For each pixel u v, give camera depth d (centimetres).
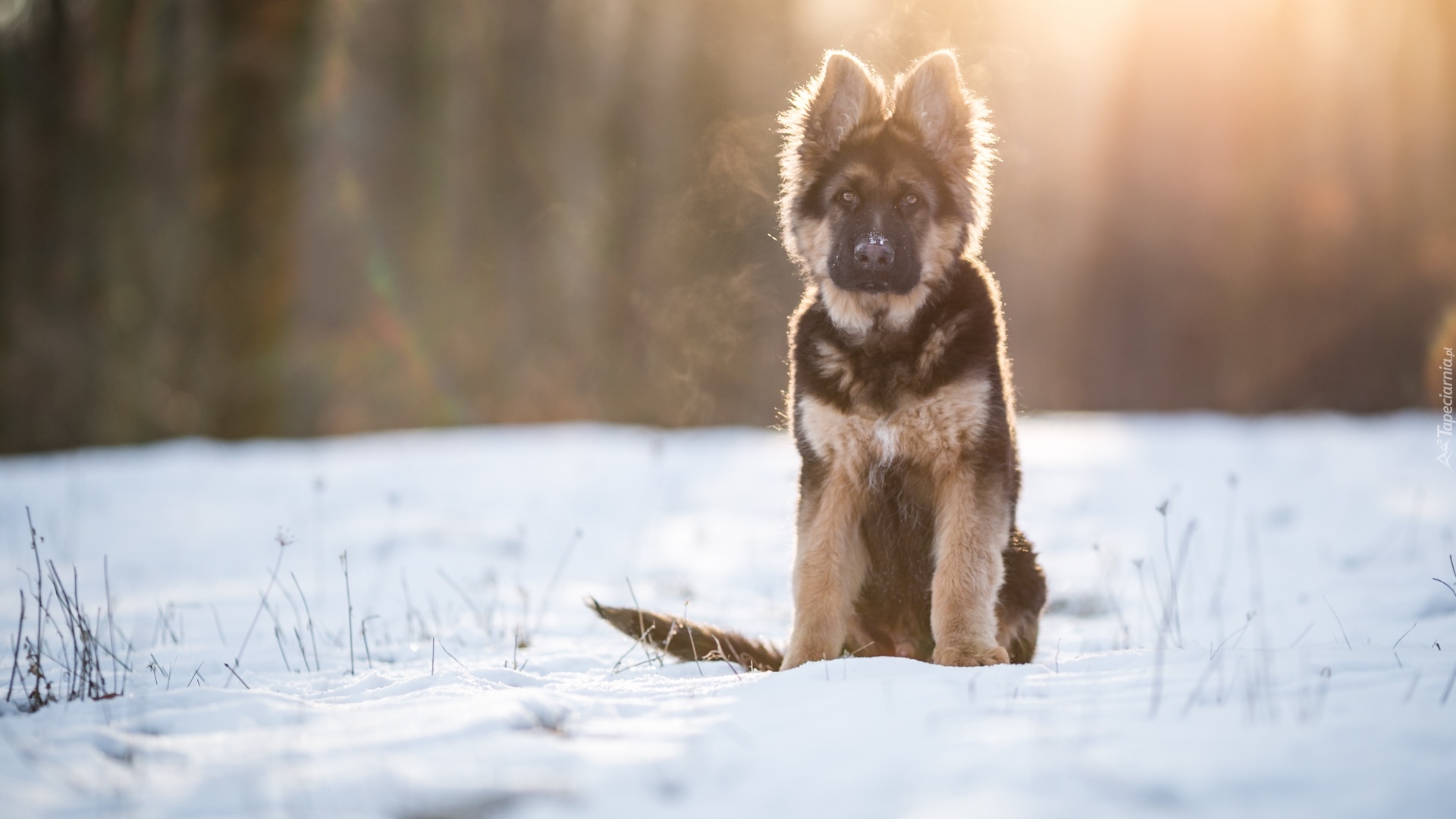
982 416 472
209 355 2383
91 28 2455
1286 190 3111
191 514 1189
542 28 2803
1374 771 256
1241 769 261
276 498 1302
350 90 2483
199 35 2386
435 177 2608
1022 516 1083
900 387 479
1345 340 3033
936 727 309
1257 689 343
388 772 291
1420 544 828
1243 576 754
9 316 2436
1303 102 3092
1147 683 361
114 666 484
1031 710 328
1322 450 1542
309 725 346
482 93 2706
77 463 1717
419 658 534
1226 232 3147
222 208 2400
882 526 498
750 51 2822
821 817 247
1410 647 422
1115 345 3166
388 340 2514
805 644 474
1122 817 236
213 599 738
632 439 1989
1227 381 3117
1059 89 2977
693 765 290
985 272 547
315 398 2412
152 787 292
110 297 2453
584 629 623
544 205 2803
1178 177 3191
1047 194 3039
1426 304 2962
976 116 573
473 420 2591
